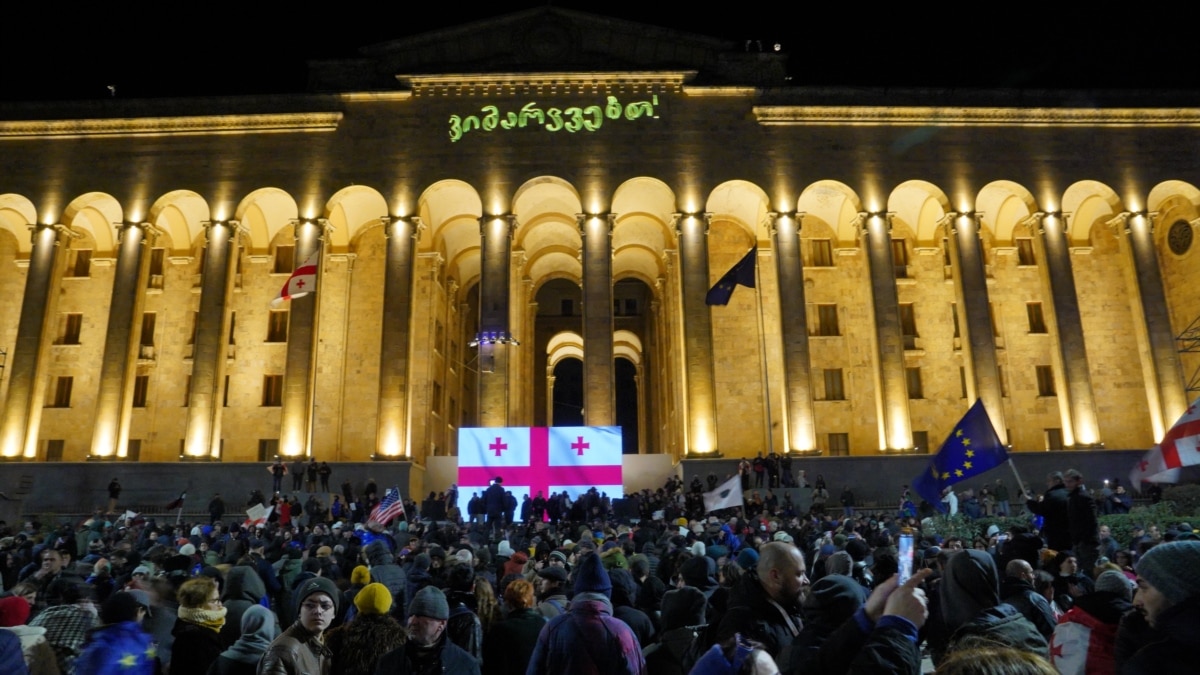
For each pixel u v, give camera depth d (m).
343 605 10.70
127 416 42.97
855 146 45.84
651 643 8.36
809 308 51.19
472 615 8.23
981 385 43.16
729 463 42.34
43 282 43.94
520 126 45.78
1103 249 51.06
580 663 6.27
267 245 51.06
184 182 45.19
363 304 50.28
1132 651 4.59
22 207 46.72
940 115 46.12
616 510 35.50
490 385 43.06
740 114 46.06
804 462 42.00
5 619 7.39
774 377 49.84
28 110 45.75
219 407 43.03
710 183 45.19
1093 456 42.06
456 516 36.00
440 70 46.56
